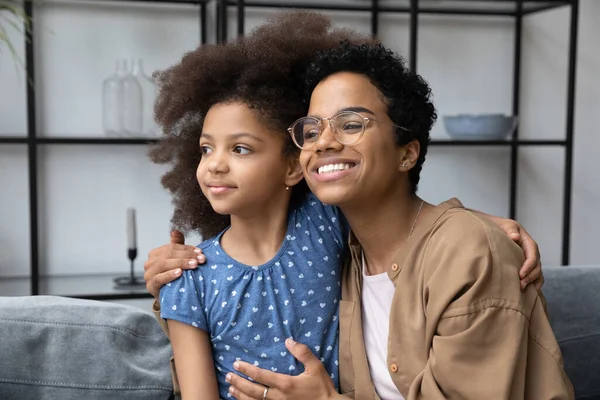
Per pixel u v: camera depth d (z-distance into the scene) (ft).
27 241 7.91
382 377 3.31
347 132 3.07
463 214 3.21
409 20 8.50
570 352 4.33
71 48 7.77
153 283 3.34
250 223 3.39
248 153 3.25
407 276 3.21
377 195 3.18
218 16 7.35
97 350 3.62
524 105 8.91
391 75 3.14
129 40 7.90
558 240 9.18
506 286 2.94
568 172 8.17
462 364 2.86
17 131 7.70
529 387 3.01
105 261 8.08
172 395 3.64
